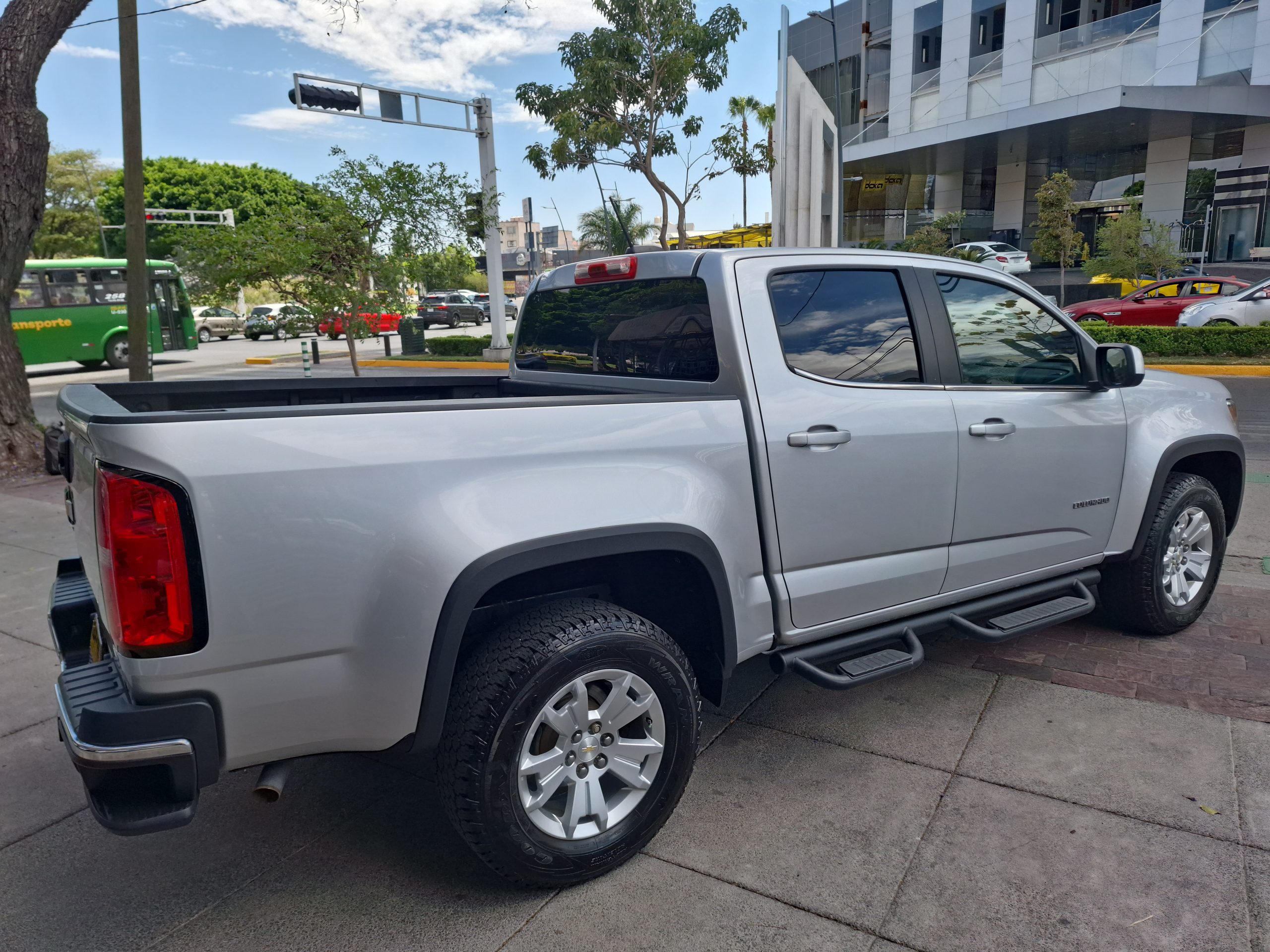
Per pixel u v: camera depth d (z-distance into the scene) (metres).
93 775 1.90
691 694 2.51
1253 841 2.53
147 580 1.88
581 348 3.41
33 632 4.55
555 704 2.27
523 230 91.44
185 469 1.88
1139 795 2.78
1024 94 26.39
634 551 2.39
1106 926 2.21
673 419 2.55
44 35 8.26
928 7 29.41
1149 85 23.36
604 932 2.25
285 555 1.98
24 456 8.84
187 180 59.56
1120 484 3.80
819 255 3.00
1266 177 25.42
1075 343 3.73
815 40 37.84
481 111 19.05
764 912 2.31
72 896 2.45
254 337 35.84
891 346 3.10
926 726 3.30
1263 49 22.11
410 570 2.09
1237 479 4.36
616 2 16.42
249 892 2.45
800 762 3.07
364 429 2.07
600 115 17.16
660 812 2.51
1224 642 4.05
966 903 2.32
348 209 14.17
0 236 8.40
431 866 2.55
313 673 2.06
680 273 2.89
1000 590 3.52
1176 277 19.39
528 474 2.27
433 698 2.13
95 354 23.97
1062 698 3.50
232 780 3.06
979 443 3.24
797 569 2.85
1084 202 30.00
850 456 2.89
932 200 35.69
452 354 23.77
